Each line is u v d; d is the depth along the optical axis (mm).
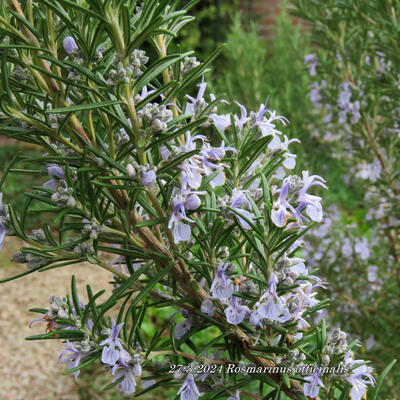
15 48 143
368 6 328
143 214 191
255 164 190
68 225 169
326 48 398
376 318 367
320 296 374
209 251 169
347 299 376
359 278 397
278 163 177
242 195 170
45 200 168
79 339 168
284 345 180
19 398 516
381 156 372
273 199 169
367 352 361
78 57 147
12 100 149
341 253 381
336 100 389
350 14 343
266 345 180
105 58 164
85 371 548
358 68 368
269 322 167
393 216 385
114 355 158
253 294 166
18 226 166
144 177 149
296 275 165
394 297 380
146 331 502
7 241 804
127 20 134
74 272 748
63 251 171
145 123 150
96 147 162
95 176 159
